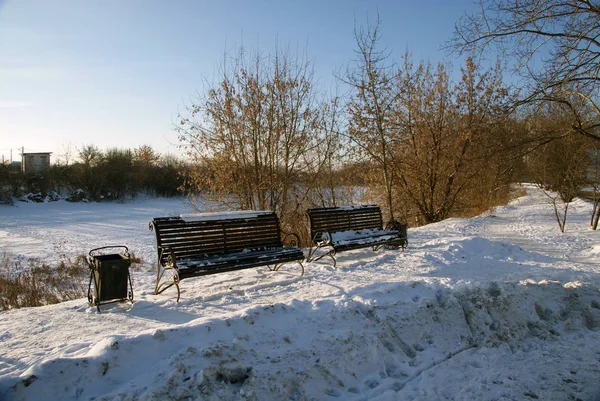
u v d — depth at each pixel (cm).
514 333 504
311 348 394
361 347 417
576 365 436
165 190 5022
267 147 1191
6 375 307
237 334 394
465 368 428
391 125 1705
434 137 1797
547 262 873
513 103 1058
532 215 1820
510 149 1227
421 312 491
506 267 805
